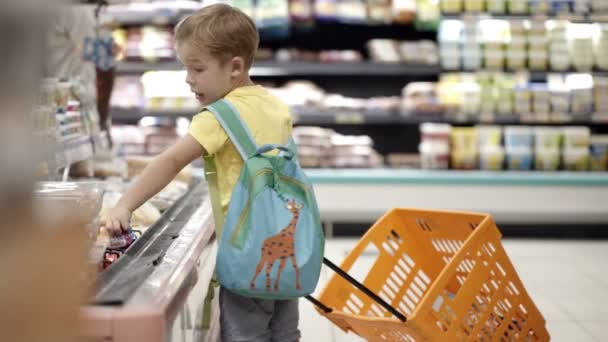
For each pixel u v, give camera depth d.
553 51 6.31
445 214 2.75
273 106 2.37
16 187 0.83
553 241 6.05
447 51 6.26
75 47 3.34
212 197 2.29
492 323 2.58
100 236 2.18
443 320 2.37
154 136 6.10
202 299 2.49
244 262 2.12
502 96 6.27
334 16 6.26
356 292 2.80
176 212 2.71
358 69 6.21
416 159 6.40
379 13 6.29
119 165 3.58
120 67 6.00
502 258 2.51
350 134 6.75
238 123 2.25
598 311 4.10
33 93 0.84
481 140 6.34
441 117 6.22
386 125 6.75
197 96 2.40
